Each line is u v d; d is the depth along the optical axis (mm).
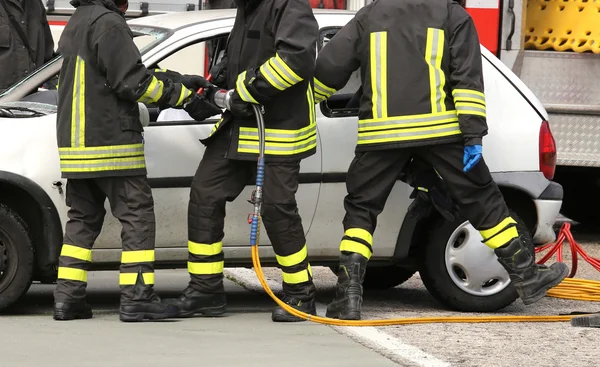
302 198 16672
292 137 15562
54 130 16062
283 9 15156
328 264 17328
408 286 20719
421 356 13562
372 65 15773
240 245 16750
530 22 26156
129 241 15664
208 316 16312
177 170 16312
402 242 17125
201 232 15992
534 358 13609
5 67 22734
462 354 13758
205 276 16156
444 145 15727
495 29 25203
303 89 15641
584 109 25719
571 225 30547
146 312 15727
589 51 25891
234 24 15992
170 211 16359
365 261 16016
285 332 15117
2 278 15859
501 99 17562
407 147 15641
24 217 16234
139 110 15930
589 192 28891
